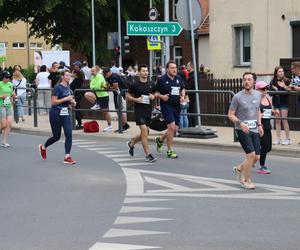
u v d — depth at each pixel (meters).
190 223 9.32
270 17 29.78
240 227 9.04
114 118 26.11
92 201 11.08
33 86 32.47
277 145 17.41
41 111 28.50
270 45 29.91
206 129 19.48
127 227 9.14
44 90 25.94
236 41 31.50
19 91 26.02
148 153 15.73
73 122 22.80
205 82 23.50
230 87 22.94
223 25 31.91
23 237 8.70
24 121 26.44
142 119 15.73
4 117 19.08
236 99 12.04
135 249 7.95
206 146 18.20
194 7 18.94
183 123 20.36
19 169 14.77
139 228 9.06
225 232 8.76
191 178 13.30
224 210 10.17
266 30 30.00
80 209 10.45
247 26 30.81
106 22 54.38
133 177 13.51
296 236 8.50
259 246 8.02
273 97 17.47
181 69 22.86
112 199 11.22
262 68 30.25
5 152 17.88
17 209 10.55
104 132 21.84
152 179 13.23
